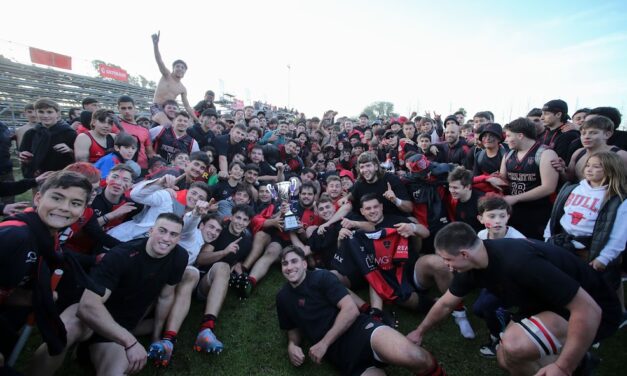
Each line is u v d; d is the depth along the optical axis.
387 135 6.59
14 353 1.96
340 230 3.56
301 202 4.54
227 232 3.71
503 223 2.78
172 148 5.18
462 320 2.94
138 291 2.42
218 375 2.45
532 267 1.78
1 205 2.63
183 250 2.66
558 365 1.70
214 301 2.89
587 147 2.99
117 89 18.81
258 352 2.71
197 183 3.44
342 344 2.44
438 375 2.16
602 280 1.95
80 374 2.34
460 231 1.90
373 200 3.56
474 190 3.52
